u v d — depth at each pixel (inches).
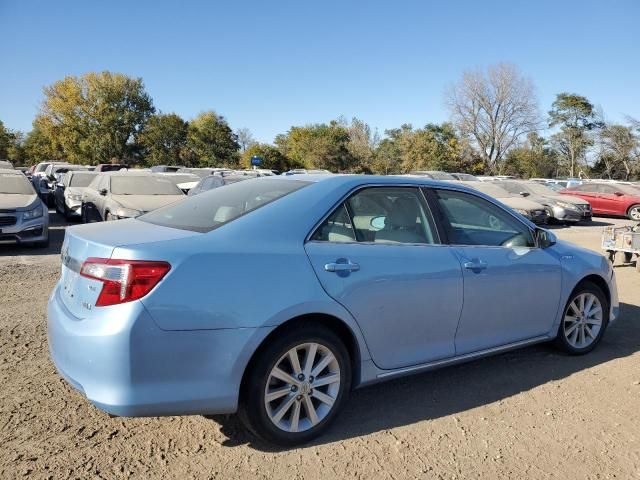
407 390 155.0
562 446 125.9
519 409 144.3
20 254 367.9
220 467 112.5
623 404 149.0
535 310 168.2
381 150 2613.2
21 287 260.1
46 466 110.2
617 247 372.2
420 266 137.7
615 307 197.6
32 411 133.3
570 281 177.5
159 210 149.4
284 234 121.7
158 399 104.5
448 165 2206.0
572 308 183.5
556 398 151.7
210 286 108.3
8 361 163.8
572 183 1346.0
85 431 125.0
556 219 749.3
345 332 128.3
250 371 114.0
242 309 110.3
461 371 170.6
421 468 114.8
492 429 133.0
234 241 115.9
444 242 148.9
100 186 482.9
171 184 482.6
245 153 2206.0
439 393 153.4
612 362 181.3
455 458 119.2
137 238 114.0
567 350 183.8
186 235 116.0
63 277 125.9
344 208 133.1
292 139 2640.3
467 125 2365.9
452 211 155.6
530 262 165.2
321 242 125.8
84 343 104.7
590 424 136.9
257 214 123.9
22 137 3154.5
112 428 127.0
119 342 101.4
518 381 163.3
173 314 104.5
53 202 800.3
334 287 122.1
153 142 2380.7
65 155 2532.0
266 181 148.9
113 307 103.7
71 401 139.6
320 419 123.7
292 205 127.9
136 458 114.8
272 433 117.3
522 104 2330.2
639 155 2333.9
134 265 104.2
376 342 131.0
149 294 103.7
